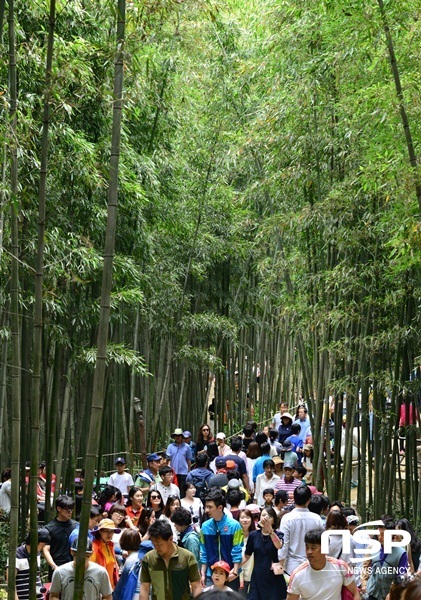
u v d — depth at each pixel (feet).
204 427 52.16
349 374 41.01
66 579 22.00
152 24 24.66
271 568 26.94
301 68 39.73
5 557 36.73
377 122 32.07
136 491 34.58
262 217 59.11
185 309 59.77
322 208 38.63
